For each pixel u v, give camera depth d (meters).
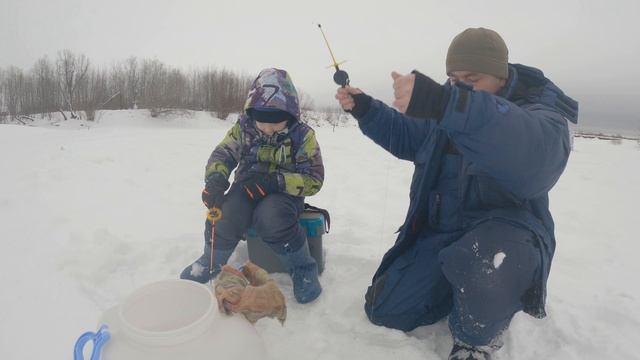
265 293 1.29
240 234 1.86
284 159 1.98
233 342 1.08
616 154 9.12
